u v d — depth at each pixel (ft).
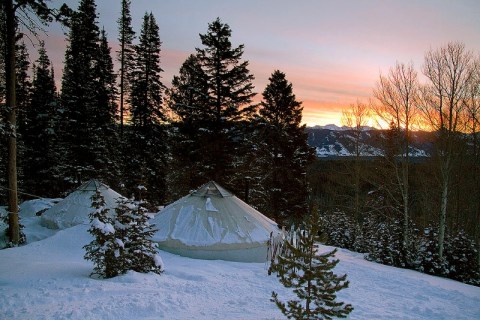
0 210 70.59
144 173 89.15
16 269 29.09
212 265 38.58
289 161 94.84
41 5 46.03
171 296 25.18
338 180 108.58
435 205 90.99
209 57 85.66
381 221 100.99
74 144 86.94
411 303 30.04
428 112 70.18
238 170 89.92
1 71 85.97
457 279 59.11
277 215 93.09
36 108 92.53
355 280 37.86
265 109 96.94
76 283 25.59
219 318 22.29
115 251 28.37
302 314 18.37
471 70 66.33
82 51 92.63
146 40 95.71
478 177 81.87
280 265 19.44
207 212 46.37
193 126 87.40
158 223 46.83
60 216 55.01
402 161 74.38
